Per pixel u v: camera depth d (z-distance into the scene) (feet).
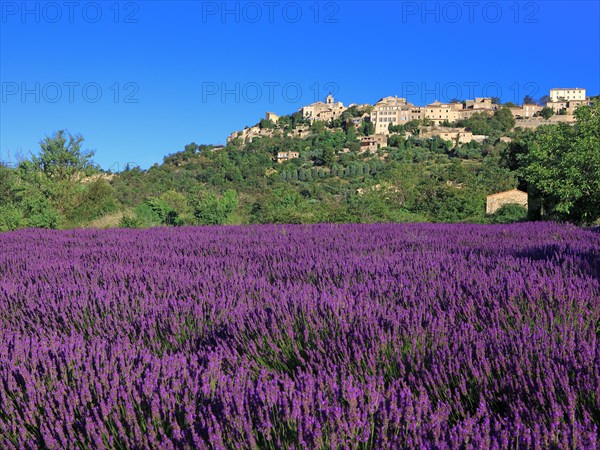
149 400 7.20
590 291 13.01
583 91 653.30
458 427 5.95
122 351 9.34
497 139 506.89
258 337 10.64
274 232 37.27
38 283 17.17
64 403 7.51
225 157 467.52
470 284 14.40
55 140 82.38
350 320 10.95
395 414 6.51
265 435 6.26
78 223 72.74
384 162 455.63
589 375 7.46
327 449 5.97
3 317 13.24
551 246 22.93
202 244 28.89
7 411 7.47
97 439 6.39
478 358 8.59
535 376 7.97
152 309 12.60
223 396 6.97
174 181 278.05
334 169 431.02
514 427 6.13
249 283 15.28
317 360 9.40
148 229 44.75
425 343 9.71
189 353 10.11
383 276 15.83
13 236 39.86
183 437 6.27
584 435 5.90
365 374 8.36
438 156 465.47
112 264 20.79
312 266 18.81
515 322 11.09
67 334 12.14
